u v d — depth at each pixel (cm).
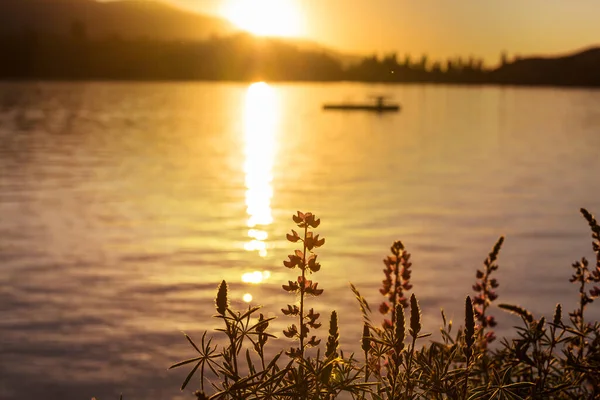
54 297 3106
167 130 17188
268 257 3997
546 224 5091
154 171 8856
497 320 2353
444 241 4456
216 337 2431
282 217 5534
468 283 3275
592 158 10481
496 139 14512
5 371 2186
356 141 14312
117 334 2544
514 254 4000
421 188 7325
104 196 6588
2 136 14175
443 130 17562
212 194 6862
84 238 4556
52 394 2000
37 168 8950
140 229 4919
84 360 2267
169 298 3081
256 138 15175
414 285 3231
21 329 2627
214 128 18488
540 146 12744
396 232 4806
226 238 4631
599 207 5872
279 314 2603
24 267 3716
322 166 9762
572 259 3838
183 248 4262
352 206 6097
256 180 8088
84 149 11744
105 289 3250
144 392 1977
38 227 4978
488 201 6338
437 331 2103
